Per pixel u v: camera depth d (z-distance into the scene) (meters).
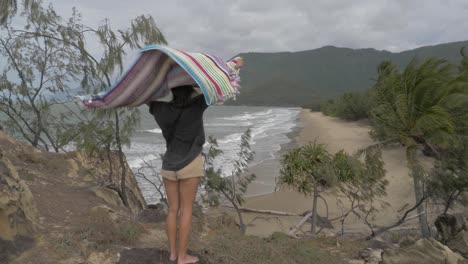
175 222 3.78
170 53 3.01
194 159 3.43
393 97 11.55
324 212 15.44
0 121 10.57
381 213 15.23
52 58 9.86
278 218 14.03
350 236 11.48
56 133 10.23
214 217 6.70
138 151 31.80
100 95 3.35
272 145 37.72
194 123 3.35
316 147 10.91
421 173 10.88
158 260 4.04
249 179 10.42
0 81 9.91
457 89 11.36
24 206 4.45
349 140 38.62
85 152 9.07
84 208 5.66
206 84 2.94
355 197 10.97
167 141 3.48
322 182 10.84
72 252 4.07
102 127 8.44
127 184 9.80
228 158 28.00
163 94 3.32
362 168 10.71
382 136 12.76
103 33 8.27
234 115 113.62
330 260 5.28
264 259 4.59
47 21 8.83
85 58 8.97
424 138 11.30
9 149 7.64
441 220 10.03
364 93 61.34
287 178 10.85
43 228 4.50
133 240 4.58
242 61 3.55
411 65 11.54
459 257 5.73
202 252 4.45
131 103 3.37
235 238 5.07
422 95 11.05
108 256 4.12
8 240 3.85
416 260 5.46
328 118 81.19
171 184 3.60
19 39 9.65
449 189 10.38
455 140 10.31
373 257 5.85
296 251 5.14
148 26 8.39
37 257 3.88
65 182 7.31
